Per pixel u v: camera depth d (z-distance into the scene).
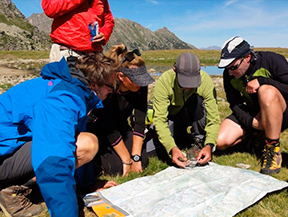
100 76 2.60
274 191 3.15
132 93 3.89
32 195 3.06
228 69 3.92
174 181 3.31
